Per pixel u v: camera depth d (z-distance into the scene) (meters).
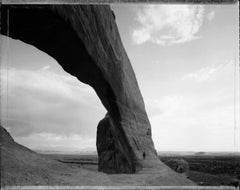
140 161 15.05
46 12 6.69
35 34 7.95
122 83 15.23
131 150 15.16
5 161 5.73
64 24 7.54
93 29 9.92
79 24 8.36
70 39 8.57
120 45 15.20
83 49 9.47
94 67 11.21
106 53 12.16
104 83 13.00
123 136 15.30
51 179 5.62
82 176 6.77
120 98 15.03
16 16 6.60
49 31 7.82
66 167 7.61
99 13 10.56
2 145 6.86
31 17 6.80
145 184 7.76
